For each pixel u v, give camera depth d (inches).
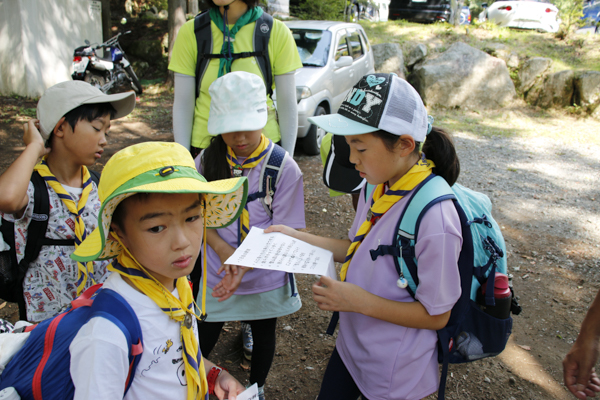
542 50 417.7
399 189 56.6
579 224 183.8
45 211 64.0
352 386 68.1
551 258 156.3
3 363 41.2
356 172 85.7
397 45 400.8
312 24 277.6
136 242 41.4
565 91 369.1
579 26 445.4
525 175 240.4
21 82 357.1
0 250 62.6
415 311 55.2
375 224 59.4
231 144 75.2
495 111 378.3
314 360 107.3
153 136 294.5
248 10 99.0
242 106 71.5
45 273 66.2
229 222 54.3
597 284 140.6
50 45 367.9
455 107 379.6
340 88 268.4
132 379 41.6
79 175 69.5
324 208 192.9
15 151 251.0
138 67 462.9
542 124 347.6
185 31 100.6
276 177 77.9
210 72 99.9
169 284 46.6
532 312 126.9
